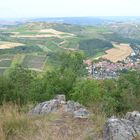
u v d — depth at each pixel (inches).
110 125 276.1
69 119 314.2
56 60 3531.0
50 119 311.1
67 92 660.7
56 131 280.8
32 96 606.9
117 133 267.9
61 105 367.6
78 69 813.9
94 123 302.4
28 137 265.9
